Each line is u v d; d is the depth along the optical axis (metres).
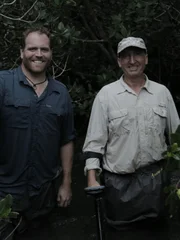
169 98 3.62
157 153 3.54
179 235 3.56
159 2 5.07
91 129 3.57
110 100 3.52
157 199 3.54
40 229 3.61
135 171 3.56
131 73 3.50
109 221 3.64
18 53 4.84
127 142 3.50
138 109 3.49
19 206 3.43
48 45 3.41
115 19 4.84
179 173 3.71
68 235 3.75
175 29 5.45
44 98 3.39
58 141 3.51
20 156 3.38
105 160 3.62
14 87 3.37
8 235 3.30
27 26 4.59
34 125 3.36
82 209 4.14
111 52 5.41
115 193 3.56
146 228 3.62
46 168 3.46
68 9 4.80
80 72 5.69
